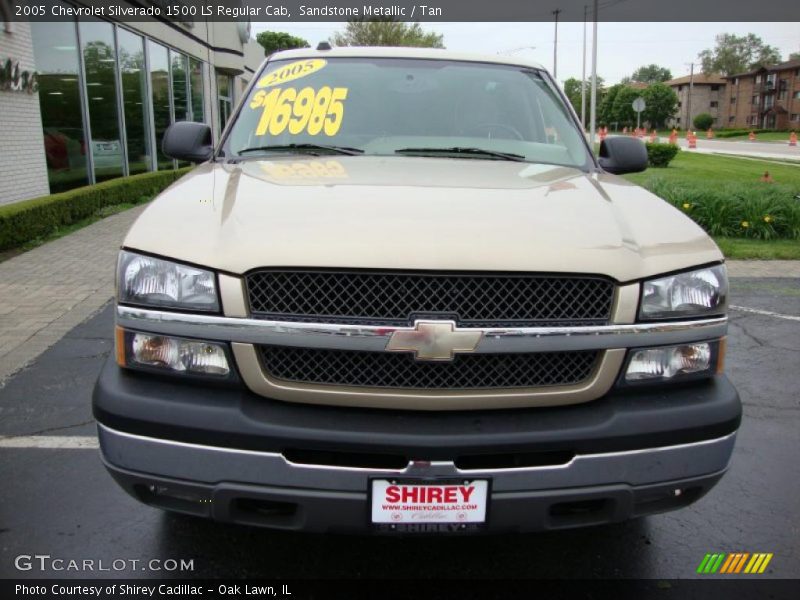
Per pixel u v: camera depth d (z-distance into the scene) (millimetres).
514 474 2074
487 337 2066
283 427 2039
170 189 2697
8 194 9727
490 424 2088
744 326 5988
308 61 3820
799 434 3896
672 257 2260
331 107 3527
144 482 2131
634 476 2150
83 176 12273
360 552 2729
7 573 2557
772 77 100375
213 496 2090
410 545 2779
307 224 2186
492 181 2777
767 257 8953
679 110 114438
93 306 6246
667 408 2176
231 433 2045
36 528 2846
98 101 12977
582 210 2457
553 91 3881
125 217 11484
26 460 3426
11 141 9773
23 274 7430
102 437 2182
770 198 10375
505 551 2756
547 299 2121
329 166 2967
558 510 2186
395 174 2816
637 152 3479
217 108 24641
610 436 2105
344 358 2100
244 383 2117
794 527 2969
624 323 2160
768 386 4629
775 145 49844
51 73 11133
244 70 26453
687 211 10492
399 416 2100
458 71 3812
